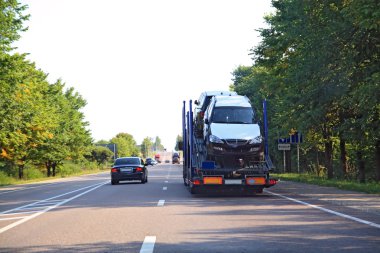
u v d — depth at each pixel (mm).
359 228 10625
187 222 11852
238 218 12406
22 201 20453
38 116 51906
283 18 30672
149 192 23359
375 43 21469
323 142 33375
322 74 24078
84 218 13125
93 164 107000
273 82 34406
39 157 62656
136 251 8383
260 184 19438
